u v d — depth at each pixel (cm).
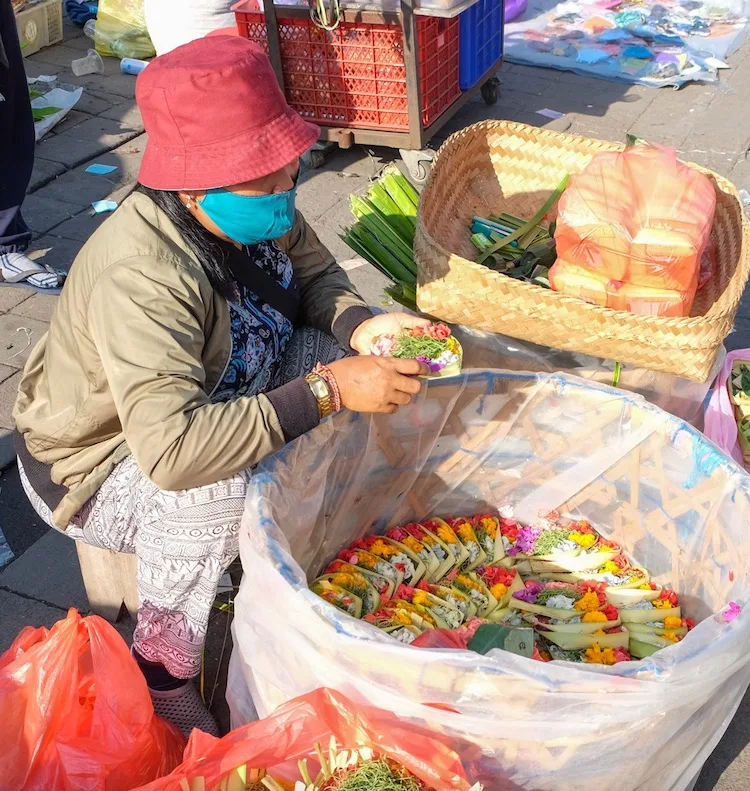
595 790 152
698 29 611
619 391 203
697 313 227
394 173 268
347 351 215
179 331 161
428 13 371
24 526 251
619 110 514
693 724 154
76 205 412
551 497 225
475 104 520
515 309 205
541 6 647
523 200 272
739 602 151
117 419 175
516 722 138
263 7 403
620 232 206
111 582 209
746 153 462
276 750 149
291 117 163
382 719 144
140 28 548
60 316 173
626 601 206
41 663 160
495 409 211
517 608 203
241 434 161
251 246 191
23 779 154
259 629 156
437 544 215
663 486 201
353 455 197
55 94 498
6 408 289
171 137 158
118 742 157
